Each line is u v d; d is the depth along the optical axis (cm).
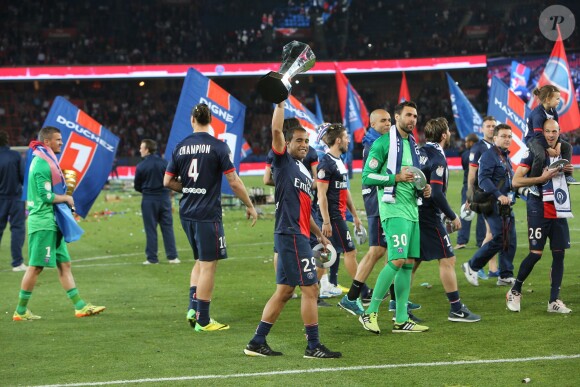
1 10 8156
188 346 1224
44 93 7975
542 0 8144
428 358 1113
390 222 1269
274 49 8325
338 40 8438
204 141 1325
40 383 1027
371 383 995
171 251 2223
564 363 1063
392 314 1449
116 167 6838
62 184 1472
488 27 8181
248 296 1666
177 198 4578
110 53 7938
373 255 1397
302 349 1191
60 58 7869
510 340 1203
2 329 1374
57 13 8225
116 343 1253
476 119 3672
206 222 1323
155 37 8125
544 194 1368
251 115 7969
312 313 1138
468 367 1057
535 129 1385
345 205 1559
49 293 1750
